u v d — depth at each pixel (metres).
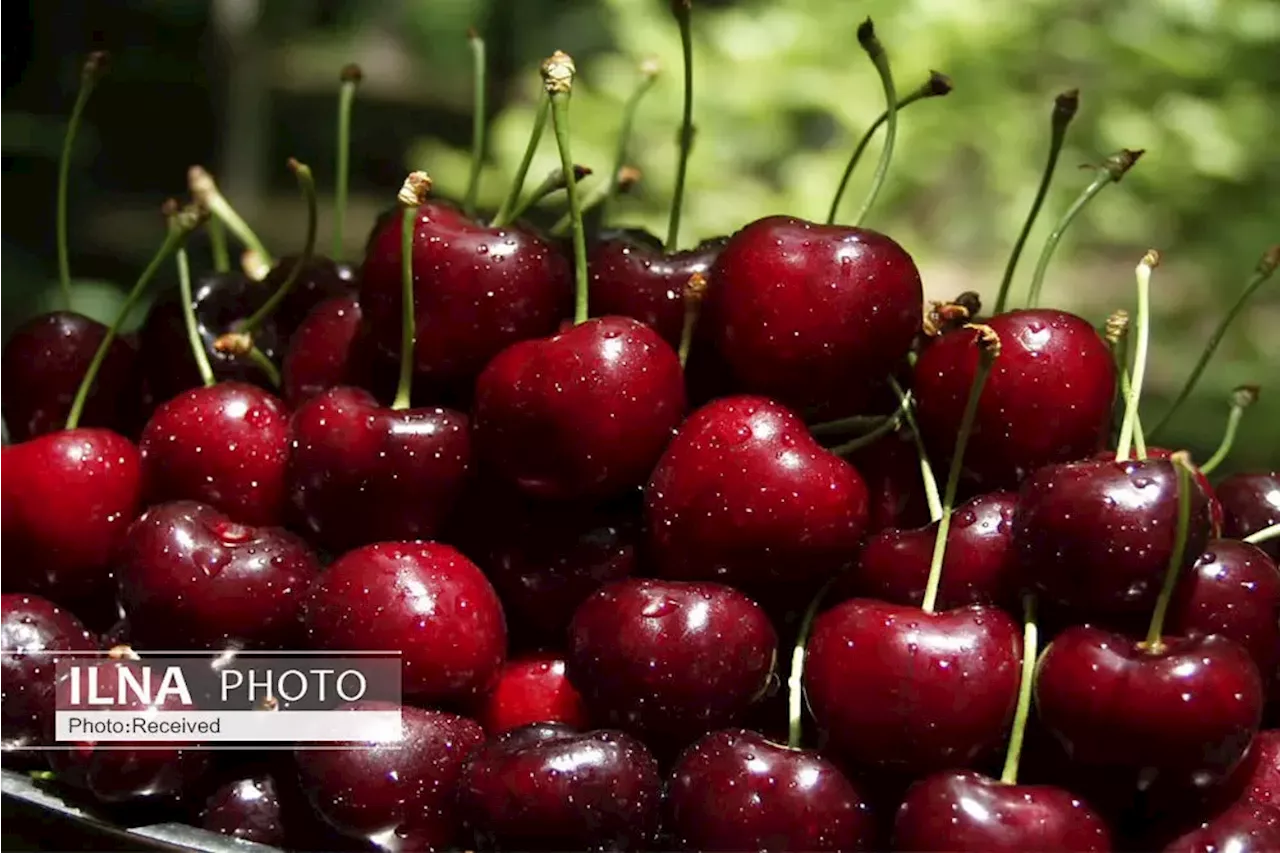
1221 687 0.35
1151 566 0.35
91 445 0.39
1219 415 0.95
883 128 1.05
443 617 0.37
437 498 0.38
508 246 0.38
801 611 0.38
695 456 0.37
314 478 0.38
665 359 0.38
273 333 0.42
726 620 0.36
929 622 0.36
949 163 1.16
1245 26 1.06
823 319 0.37
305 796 0.37
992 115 1.05
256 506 0.39
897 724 0.35
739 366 0.38
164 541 0.37
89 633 0.39
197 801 0.37
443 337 0.38
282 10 1.62
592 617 0.36
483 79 0.43
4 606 0.38
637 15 1.19
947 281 1.08
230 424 0.39
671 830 0.36
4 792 0.37
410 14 1.97
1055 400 0.38
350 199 1.53
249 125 1.45
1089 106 1.08
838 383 0.38
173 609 0.37
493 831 0.35
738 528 0.37
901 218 1.16
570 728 0.36
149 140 1.39
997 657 0.35
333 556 0.39
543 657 0.38
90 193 1.27
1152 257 0.38
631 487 0.38
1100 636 0.35
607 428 0.37
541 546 0.38
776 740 0.37
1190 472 0.36
